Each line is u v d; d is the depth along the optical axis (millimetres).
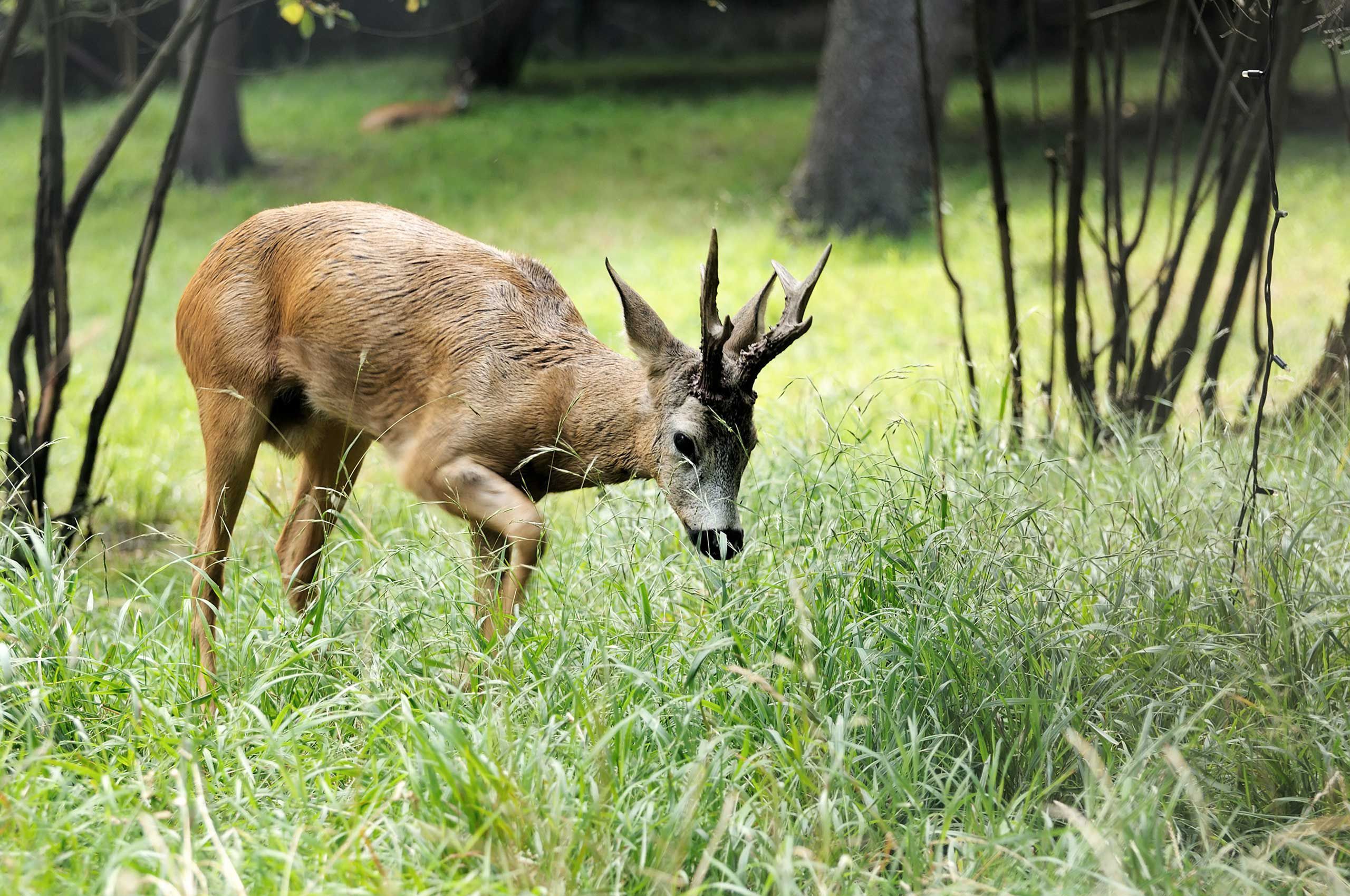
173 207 32375
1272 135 8258
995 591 7617
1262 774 6832
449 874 5766
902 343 18531
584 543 8680
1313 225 24391
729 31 59281
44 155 11117
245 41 51469
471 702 7184
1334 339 11781
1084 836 5789
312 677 7703
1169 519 8711
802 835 6211
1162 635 7504
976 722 7098
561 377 8664
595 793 6023
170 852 5781
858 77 26953
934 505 8883
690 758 6684
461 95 43062
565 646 7484
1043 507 8234
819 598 7703
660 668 7152
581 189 32219
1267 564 7992
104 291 24438
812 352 18109
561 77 51438
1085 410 12125
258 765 6750
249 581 9609
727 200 30125
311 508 9727
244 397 9273
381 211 9469
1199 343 15961
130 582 10812
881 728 6906
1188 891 5867
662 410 8188
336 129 41250
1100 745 6984
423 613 7930
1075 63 11414
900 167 27094
